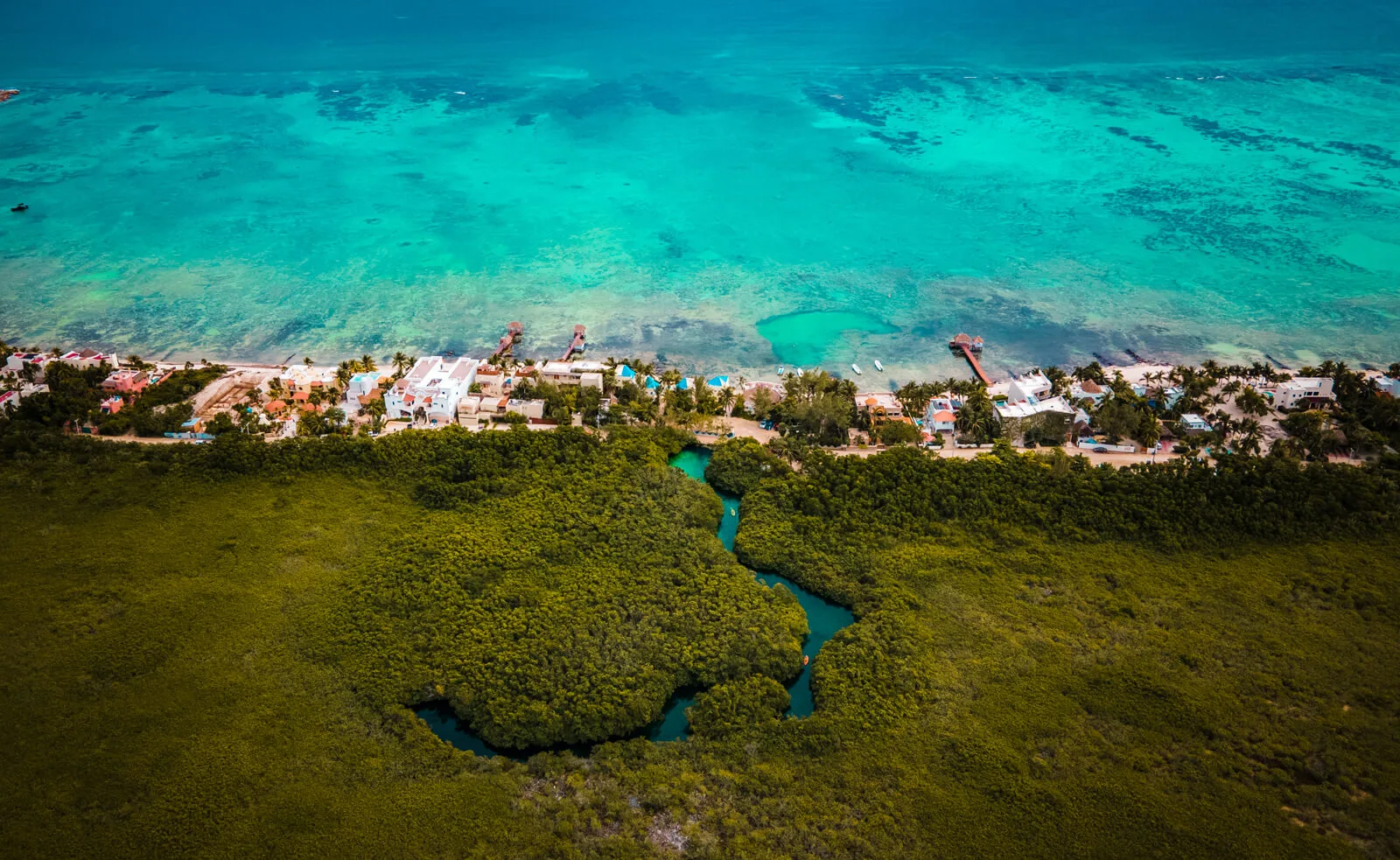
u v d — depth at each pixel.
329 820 104.38
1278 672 122.56
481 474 162.12
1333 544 145.25
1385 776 107.81
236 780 108.31
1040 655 126.06
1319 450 166.38
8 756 110.31
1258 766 110.19
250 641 127.56
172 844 101.38
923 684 121.69
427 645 127.19
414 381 186.62
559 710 117.81
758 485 162.50
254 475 162.00
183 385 191.50
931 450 174.50
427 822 104.69
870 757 112.56
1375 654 125.06
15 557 141.62
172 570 140.62
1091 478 155.88
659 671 123.56
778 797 107.94
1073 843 102.12
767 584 144.62
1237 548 145.00
